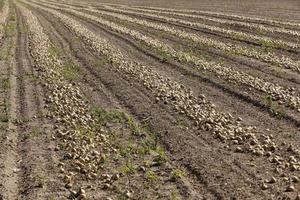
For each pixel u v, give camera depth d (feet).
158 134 53.62
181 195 39.75
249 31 126.62
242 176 42.19
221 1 230.89
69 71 85.87
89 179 43.29
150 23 151.64
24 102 68.18
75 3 257.96
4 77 83.46
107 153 48.60
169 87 72.43
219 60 90.68
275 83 71.87
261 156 46.34
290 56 92.12
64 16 181.37
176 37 120.98
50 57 99.25
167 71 83.46
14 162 47.91
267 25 135.85
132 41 116.06
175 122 56.85
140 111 62.03
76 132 54.39
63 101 67.36
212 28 132.57
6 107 65.87
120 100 67.97
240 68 82.99
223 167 44.14
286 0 219.61
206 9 195.31
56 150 50.21
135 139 52.44
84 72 85.56
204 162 45.34
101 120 59.00
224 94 68.08
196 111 60.34
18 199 40.34
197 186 41.19
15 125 59.21
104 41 117.50
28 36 130.00
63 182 42.93
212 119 56.54
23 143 53.01
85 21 163.53
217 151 47.91
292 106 60.13
